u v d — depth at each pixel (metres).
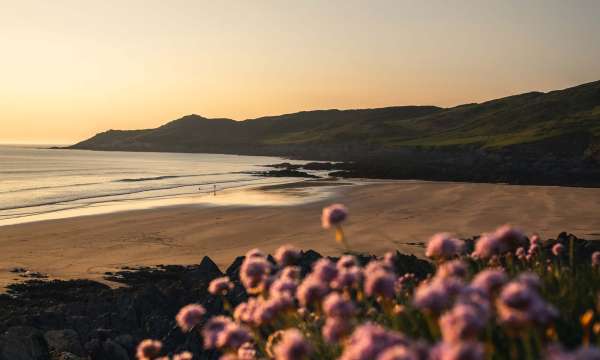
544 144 147.50
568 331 4.51
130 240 43.31
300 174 118.81
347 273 4.27
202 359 14.50
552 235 42.81
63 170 139.38
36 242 42.72
